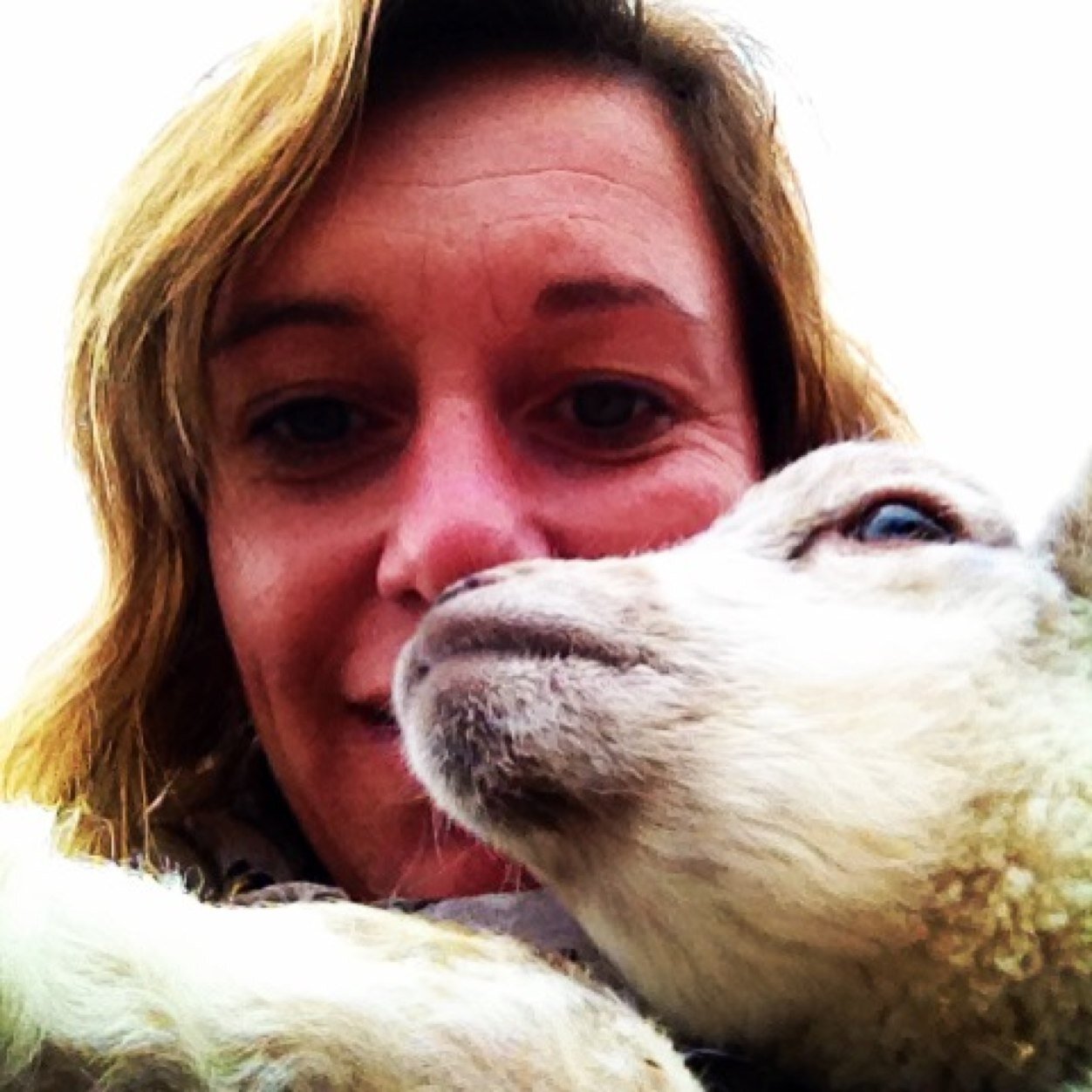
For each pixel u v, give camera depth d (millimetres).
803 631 259
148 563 357
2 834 184
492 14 344
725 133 383
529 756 243
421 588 298
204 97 352
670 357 336
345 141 321
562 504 323
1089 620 282
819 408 415
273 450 327
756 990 243
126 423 350
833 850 236
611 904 247
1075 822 240
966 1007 235
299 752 324
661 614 257
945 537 299
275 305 319
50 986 168
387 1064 176
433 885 311
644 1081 192
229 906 209
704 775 240
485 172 319
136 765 351
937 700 252
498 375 322
